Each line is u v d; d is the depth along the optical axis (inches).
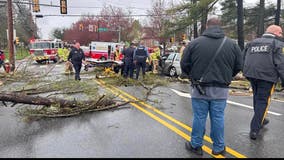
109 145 194.7
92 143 198.5
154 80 504.1
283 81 201.9
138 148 189.2
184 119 258.1
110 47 1412.4
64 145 195.3
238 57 172.2
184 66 176.2
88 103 287.4
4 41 2149.4
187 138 208.1
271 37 205.3
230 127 235.8
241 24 822.5
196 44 170.9
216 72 168.2
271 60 200.7
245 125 241.6
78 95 362.6
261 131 226.5
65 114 267.6
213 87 169.5
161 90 424.8
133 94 385.4
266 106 208.2
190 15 958.4
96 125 239.5
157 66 669.3
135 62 512.4
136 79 510.6
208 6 932.0
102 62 645.9
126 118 260.7
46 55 1362.0
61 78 563.8
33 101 261.7
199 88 170.6
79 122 248.1
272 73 202.1
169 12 1029.8
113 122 247.9
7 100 251.9
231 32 1471.5
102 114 274.4
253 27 1573.6
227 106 316.5
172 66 630.5
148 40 1916.8
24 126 237.5
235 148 190.2
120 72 623.2
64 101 274.4
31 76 544.4
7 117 263.9
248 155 179.3
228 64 169.9
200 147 179.2
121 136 212.2
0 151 185.8
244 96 386.3
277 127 237.8
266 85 204.8
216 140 176.9
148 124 242.1
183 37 1128.2
